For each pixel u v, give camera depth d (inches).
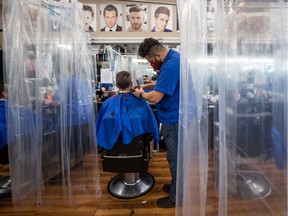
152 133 71.4
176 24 116.0
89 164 73.7
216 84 39.1
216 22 36.4
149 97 62.4
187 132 46.0
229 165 36.9
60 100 67.3
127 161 68.9
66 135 69.4
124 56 159.2
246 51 31.7
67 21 66.5
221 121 36.8
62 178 69.4
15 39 60.1
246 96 32.7
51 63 65.1
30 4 59.6
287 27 25.6
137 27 116.6
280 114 27.2
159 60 62.3
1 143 65.9
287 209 27.5
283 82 26.4
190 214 46.4
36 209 67.3
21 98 63.2
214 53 38.6
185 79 45.8
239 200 36.5
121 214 65.0
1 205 70.3
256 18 29.6
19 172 66.1
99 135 67.4
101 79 122.3
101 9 114.8
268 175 30.7
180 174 50.4
